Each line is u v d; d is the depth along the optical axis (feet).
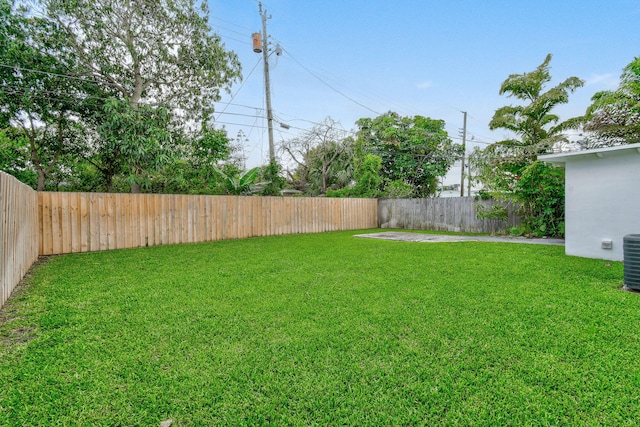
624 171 18.97
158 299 12.16
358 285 13.96
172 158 28.45
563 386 6.53
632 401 6.05
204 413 5.82
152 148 26.32
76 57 27.99
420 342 8.50
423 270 16.80
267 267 17.81
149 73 31.94
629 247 13.19
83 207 24.11
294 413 5.84
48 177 31.73
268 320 10.04
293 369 7.23
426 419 5.66
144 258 20.98
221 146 35.42
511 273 16.03
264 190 40.83
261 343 8.48
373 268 17.39
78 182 33.58
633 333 8.95
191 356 7.82
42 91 26.02
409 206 47.14
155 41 30.58
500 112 40.22
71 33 27.14
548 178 31.14
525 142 38.96
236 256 21.58
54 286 14.01
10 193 12.31
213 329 9.36
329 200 43.24
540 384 6.63
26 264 16.49
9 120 26.66
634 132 30.71
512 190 34.63
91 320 10.07
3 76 24.54
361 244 27.66
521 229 34.17
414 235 36.55
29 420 5.63
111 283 14.51
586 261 19.06
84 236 24.11
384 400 6.16
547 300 11.81
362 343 8.45
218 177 37.45
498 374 6.98
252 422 5.60
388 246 26.22
